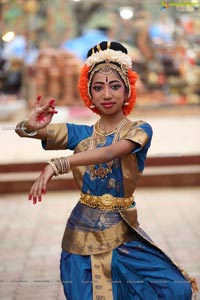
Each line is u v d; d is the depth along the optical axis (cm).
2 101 1731
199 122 1662
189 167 1166
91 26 1862
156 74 1845
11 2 1780
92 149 421
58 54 1792
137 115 1814
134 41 1852
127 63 437
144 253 434
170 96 1845
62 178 1121
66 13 1847
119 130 434
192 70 1855
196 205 1016
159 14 1836
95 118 1673
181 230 865
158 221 920
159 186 1146
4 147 1334
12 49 1762
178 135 1441
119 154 413
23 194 1116
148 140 428
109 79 430
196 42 1850
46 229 883
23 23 1783
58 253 764
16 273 684
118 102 433
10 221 933
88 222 432
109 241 429
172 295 427
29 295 612
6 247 794
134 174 433
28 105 1716
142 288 429
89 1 1847
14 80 1766
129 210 434
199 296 563
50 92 1769
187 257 738
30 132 433
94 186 430
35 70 1770
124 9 1703
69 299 433
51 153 1251
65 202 1048
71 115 1684
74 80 1773
